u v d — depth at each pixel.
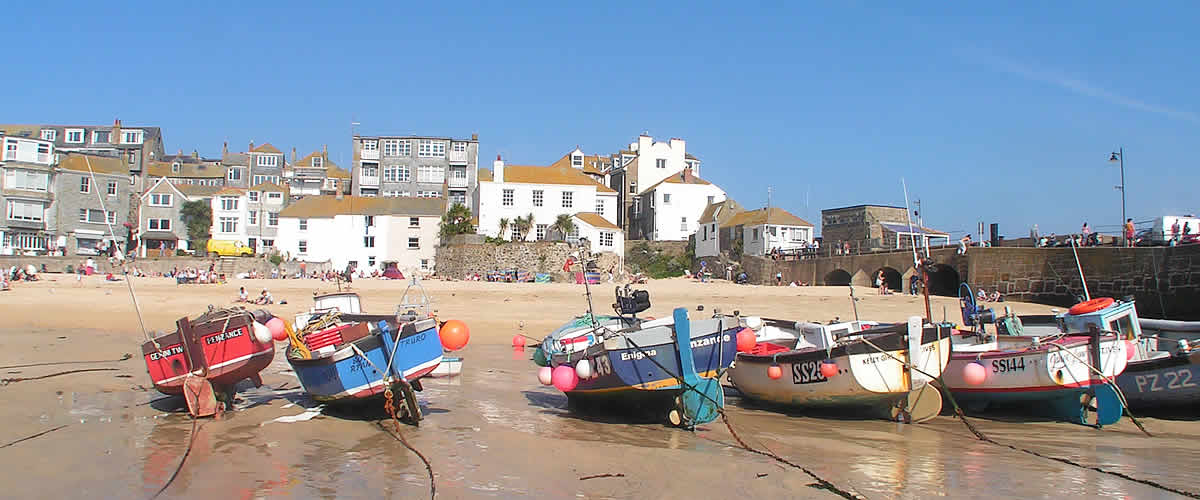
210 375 13.13
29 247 65.38
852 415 14.40
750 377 15.25
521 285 44.75
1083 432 13.17
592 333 15.34
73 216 68.44
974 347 14.91
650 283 49.88
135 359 19.75
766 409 15.25
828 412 14.48
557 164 85.50
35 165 65.94
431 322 13.05
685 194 73.00
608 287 44.41
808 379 13.95
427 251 65.75
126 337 24.59
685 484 9.62
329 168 97.12
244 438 11.71
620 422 13.59
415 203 69.12
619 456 10.97
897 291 44.62
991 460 11.11
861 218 65.75
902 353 13.35
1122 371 14.10
